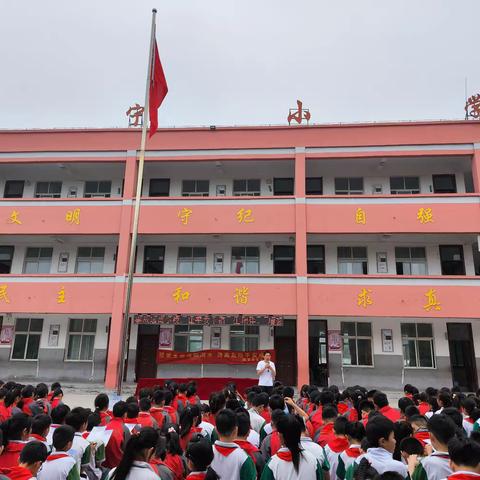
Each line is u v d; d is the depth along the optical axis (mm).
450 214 17797
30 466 3711
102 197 20297
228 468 3893
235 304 17812
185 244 20594
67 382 19406
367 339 19266
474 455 3166
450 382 18391
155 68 13914
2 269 21062
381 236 19000
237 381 14680
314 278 17844
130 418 5836
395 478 3152
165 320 17859
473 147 18375
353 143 18906
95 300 18328
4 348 20094
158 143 19547
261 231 18422
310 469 3799
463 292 17219
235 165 20094
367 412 6105
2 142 19969
